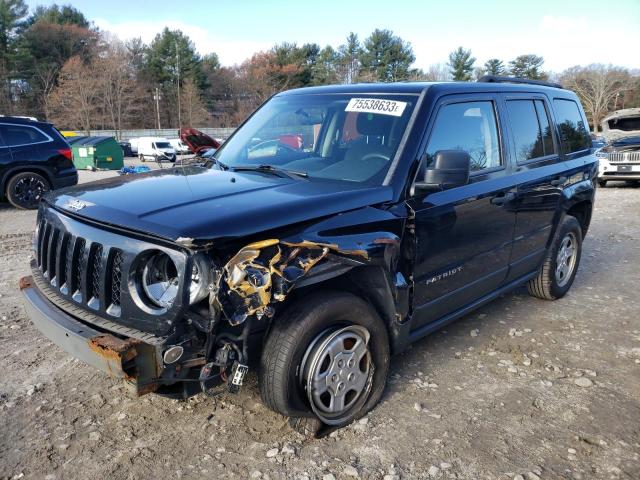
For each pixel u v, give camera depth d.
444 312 3.98
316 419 3.11
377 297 3.29
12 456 2.96
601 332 4.78
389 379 3.83
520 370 4.03
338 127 3.92
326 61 81.00
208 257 2.58
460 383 3.81
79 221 3.00
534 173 4.68
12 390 3.64
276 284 2.64
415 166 3.51
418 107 3.68
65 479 2.79
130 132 70.44
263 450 3.03
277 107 4.55
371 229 3.15
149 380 2.59
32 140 11.60
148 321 2.60
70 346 2.78
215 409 3.42
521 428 3.28
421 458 2.98
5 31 71.31
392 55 69.44
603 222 10.20
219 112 86.56
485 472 2.87
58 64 75.75
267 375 2.88
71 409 3.43
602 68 70.75
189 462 2.93
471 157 4.02
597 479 2.83
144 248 2.64
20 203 11.48
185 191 3.18
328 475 2.82
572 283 5.98
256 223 2.75
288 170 3.74
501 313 5.22
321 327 2.97
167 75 82.19
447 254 3.76
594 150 6.13
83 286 2.88
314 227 2.93
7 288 5.74
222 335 2.71
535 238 4.88
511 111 4.55
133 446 3.06
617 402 3.60
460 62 66.50
